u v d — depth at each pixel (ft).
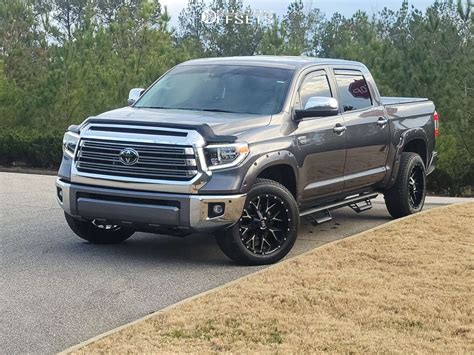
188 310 21.47
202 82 31.71
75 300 23.50
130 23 78.07
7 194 45.21
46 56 85.20
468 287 23.50
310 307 21.63
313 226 36.04
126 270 27.20
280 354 18.12
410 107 37.91
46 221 36.27
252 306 21.76
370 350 18.38
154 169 26.81
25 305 22.95
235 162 26.89
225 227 27.04
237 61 32.76
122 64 70.95
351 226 36.14
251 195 27.50
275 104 29.99
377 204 42.83
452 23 75.05
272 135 28.53
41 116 68.33
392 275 24.97
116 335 19.58
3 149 64.59
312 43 148.36
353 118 33.06
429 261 26.71
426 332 19.70
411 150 39.42
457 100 63.00
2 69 71.87
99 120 28.12
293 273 25.18
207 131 26.73
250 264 27.99
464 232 31.63
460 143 60.54
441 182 54.13
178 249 30.78
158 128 26.91
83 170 28.09
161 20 77.25
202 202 26.35
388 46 72.84
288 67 31.71
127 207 27.09
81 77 67.21
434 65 66.33
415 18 82.58
